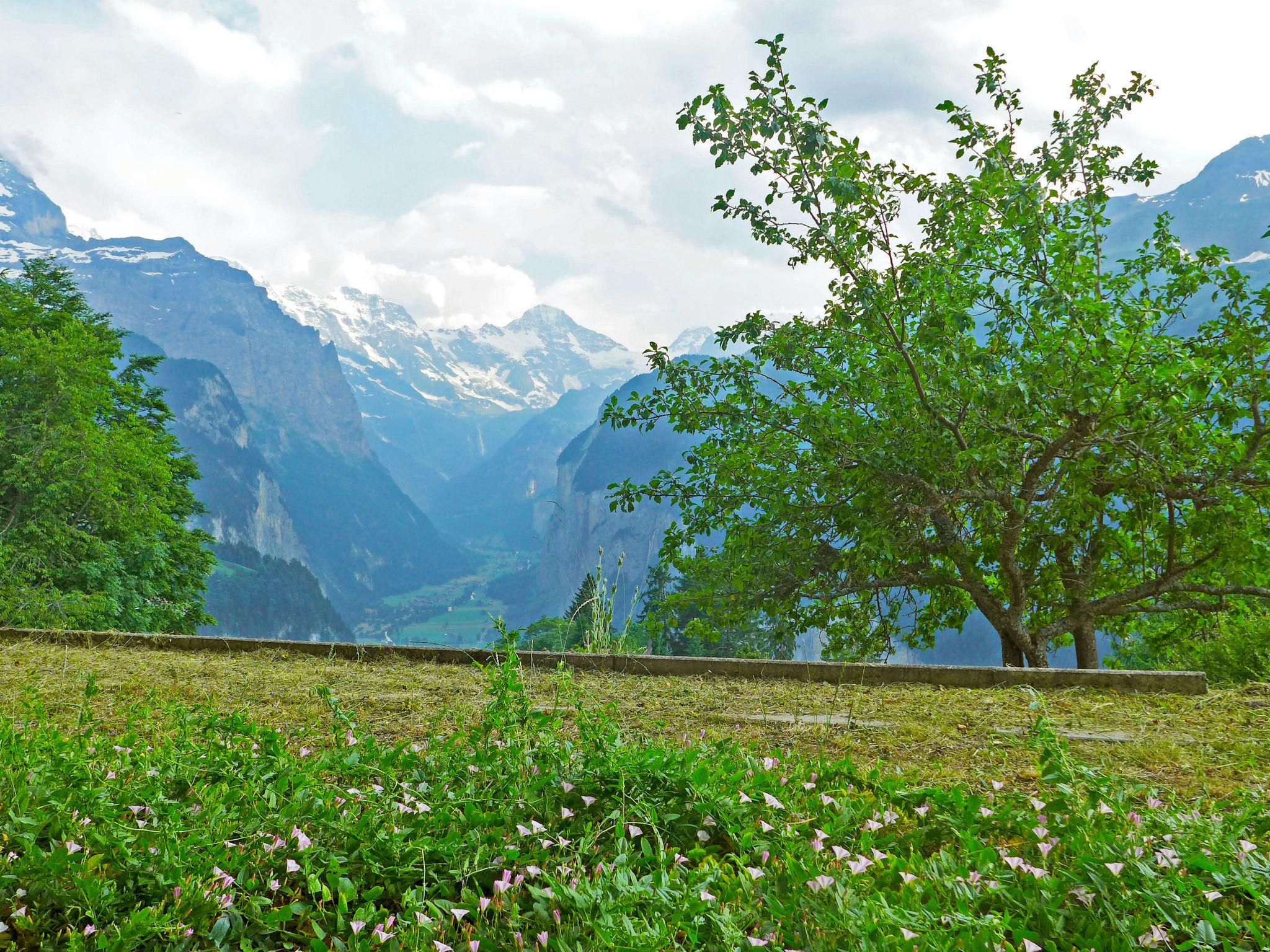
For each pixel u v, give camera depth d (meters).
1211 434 10.92
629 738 4.40
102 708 5.22
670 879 2.50
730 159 10.20
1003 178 11.34
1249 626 8.16
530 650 6.70
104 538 25.84
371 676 6.20
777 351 12.54
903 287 10.87
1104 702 5.35
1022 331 11.73
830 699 5.59
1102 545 11.95
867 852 2.87
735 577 12.48
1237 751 4.26
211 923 2.44
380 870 2.66
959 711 5.18
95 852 2.74
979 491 10.73
